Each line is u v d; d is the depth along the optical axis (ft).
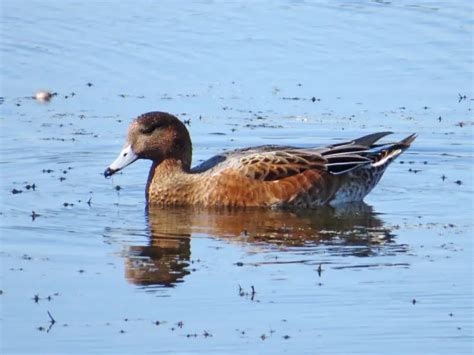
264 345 41.96
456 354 41.39
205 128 69.72
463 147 67.56
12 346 41.81
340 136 68.74
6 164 64.08
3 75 78.02
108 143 67.41
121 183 62.23
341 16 90.48
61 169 63.77
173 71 79.20
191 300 45.80
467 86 76.95
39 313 44.50
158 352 41.39
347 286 47.19
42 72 78.59
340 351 41.57
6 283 47.32
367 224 55.67
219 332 42.98
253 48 83.46
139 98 74.33
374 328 43.34
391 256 50.78
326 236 53.72
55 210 57.11
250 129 69.56
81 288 46.88
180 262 49.96
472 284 47.37
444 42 84.53
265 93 75.61
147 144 58.85
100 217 56.34
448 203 59.26
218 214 57.31
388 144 62.59
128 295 46.21
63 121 70.59
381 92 75.97
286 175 58.34
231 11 91.45
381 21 89.04
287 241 52.90
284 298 46.01
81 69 79.20
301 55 82.33
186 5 92.79
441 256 50.80
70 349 41.63
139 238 53.11
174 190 58.54
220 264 49.75
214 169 58.85
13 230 53.93
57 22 87.66
